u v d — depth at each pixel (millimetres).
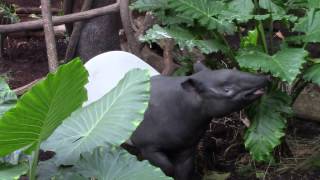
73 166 2334
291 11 3896
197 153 3723
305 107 4168
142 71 2502
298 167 3631
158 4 3523
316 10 3416
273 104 3221
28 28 4273
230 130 4000
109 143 2340
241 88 2785
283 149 3756
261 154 3119
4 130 1997
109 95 2557
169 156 3078
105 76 3461
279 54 3139
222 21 3359
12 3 6832
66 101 2092
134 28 4594
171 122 2932
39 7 6617
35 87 1891
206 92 2832
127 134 2328
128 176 2279
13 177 2121
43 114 2027
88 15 4340
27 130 2072
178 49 4484
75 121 2516
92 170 2307
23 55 5816
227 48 3391
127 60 3566
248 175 3625
